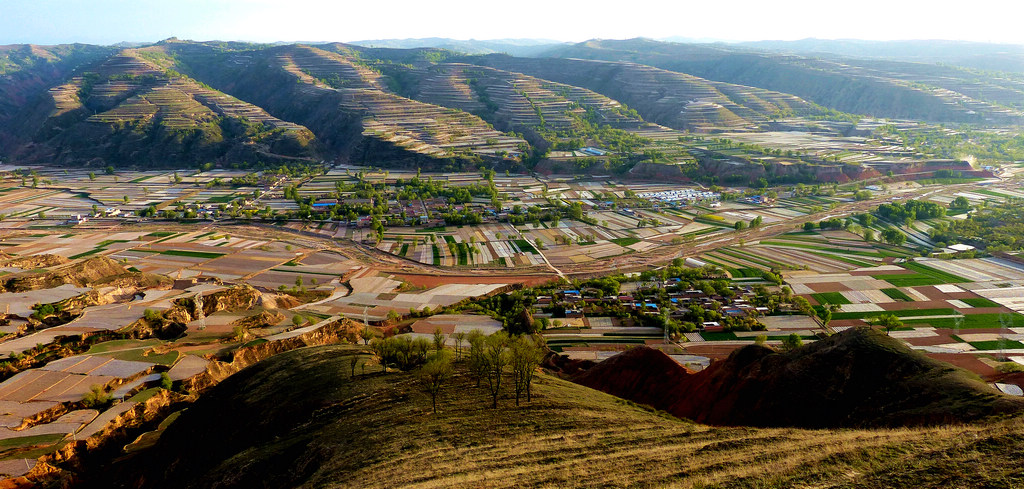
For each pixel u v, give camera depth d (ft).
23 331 413.39
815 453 133.08
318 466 187.52
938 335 426.92
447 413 215.72
